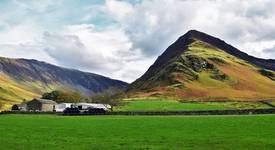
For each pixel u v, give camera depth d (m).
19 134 78.31
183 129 84.31
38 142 64.69
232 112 132.00
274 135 70.19
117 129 87.62
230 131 78.00
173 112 139.38
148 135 74.12
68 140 67.44
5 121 121.88
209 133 75.44
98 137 72.00
